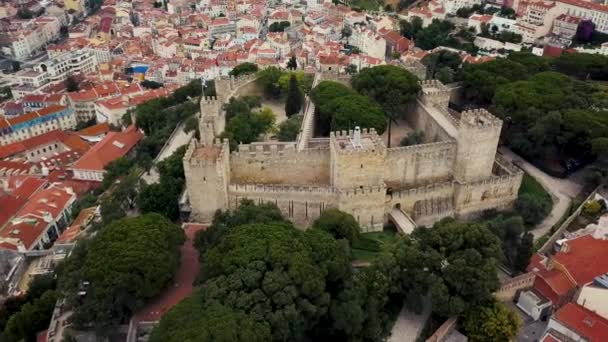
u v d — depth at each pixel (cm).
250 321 6812
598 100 15438
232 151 11044
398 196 10912
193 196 10025
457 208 11425
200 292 7494
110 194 13325
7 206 15112
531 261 9669
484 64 16900
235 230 8606
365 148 10106
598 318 8075
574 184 12588
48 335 8350
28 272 11938
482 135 10962
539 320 8819
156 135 16550
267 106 15538
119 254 8100
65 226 14562
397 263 8688
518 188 11769
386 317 8519
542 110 13775
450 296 8219
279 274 7469
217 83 14912
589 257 9256
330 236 8712
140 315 8112
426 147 11294
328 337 8181
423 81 14588
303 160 11144
